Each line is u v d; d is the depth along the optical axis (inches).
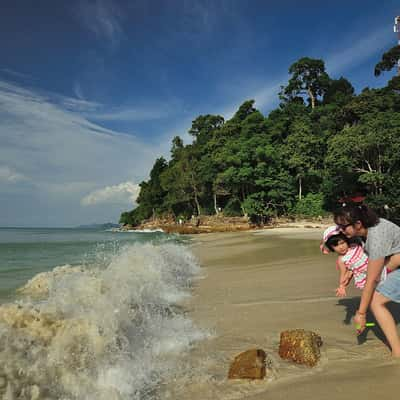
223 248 601.9
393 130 1224.2
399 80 1809.8
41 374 93.4
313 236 848.9
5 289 247.3
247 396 92.7
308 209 1737.2
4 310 117.1
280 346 120.6
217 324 160.6
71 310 130.7
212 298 217.5
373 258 111.5
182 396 94.7
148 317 154.8
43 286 242.2
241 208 1956.2
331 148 1380.4
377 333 138.9
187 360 118.9
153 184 2888.8
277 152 1812.3
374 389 91.5
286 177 1765.5
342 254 140.3
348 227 119.4
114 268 258.2
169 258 338.3
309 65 2444.6
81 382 96.8
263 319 166.4
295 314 171.8
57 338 108.0
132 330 132.1
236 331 149.4
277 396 91.5
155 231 2268.7
